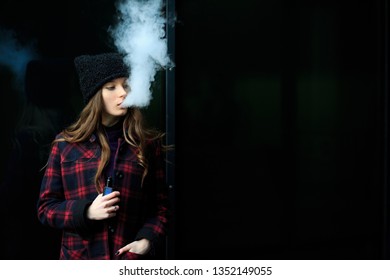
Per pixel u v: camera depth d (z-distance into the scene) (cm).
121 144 304
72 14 420
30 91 418
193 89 460
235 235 482
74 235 300
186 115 459
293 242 505
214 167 472
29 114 419
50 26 418
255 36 481
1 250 422
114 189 298
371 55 529
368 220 535
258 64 483
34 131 420
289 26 495
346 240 526
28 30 415
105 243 296
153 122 439
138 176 306
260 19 482
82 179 298
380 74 532
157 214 317
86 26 421
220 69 468
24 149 420
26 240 425
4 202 420
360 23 524
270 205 495
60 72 420
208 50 463
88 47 421
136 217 307
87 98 299
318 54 507
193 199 465
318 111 510
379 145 534
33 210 425
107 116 307
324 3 509
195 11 456
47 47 418
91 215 281
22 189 421
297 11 497
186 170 462
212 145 470
